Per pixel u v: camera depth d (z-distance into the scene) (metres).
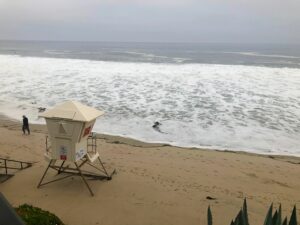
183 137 18.78
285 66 57.69
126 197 10.81
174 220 9.46
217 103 26.14
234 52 118.94
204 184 12.37
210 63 63.16
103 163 14.20
